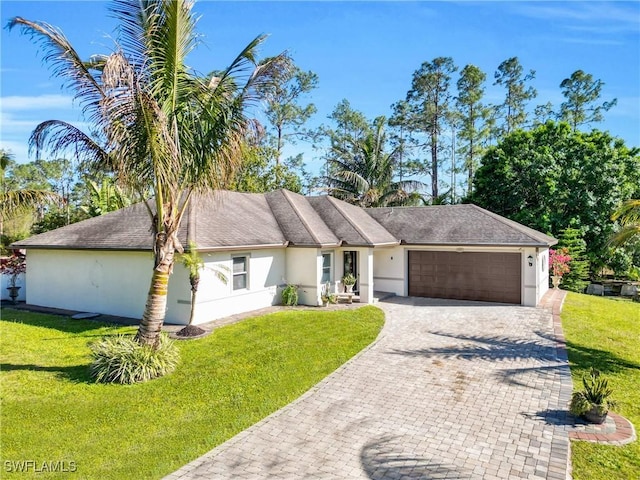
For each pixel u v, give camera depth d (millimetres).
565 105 46531
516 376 10141
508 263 19578
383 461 6516
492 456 6648
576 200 27797
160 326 10422
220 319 15711
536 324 15359
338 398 8906
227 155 10195
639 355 12188
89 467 6273
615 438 7223
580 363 11234
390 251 22109
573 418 7953
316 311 17312
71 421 7719
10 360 11070
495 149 31031
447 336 13648
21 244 18516
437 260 21172
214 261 15664
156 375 9930
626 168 28547
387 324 15281
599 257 28031
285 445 7000
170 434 7301
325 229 20562
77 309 17438
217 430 7457
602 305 20766
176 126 9156
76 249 16719
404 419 7945
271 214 21391
